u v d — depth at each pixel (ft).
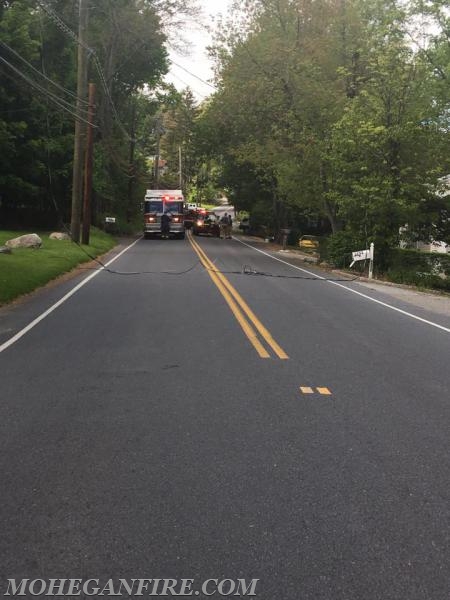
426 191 74.74
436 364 26.76
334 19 89.86
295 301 45.44
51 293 45.98
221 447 15.83
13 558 10.46
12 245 71.97
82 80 82.28
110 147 131.54
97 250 84.23
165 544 11.00
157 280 55.57
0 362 24.72
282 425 17.71
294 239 148.46
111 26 119.65
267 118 98.53
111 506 12.41
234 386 21.68
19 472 14.05
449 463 15.31
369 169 75.25
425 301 52.44
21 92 97.04
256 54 94.89
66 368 23.82
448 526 12.01
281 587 9.83
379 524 11.99
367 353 28.32
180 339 29.66
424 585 10.00
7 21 90.84
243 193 170.91
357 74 88.58
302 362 25.81
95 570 10.16
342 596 9.64
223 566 10.36
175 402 19.61
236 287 52.16
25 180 106.11
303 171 91.15
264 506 12.59
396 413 19.31
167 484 13.52
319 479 14.05
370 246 75.05
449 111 77.51
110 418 17.92
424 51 79.71
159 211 127.34
